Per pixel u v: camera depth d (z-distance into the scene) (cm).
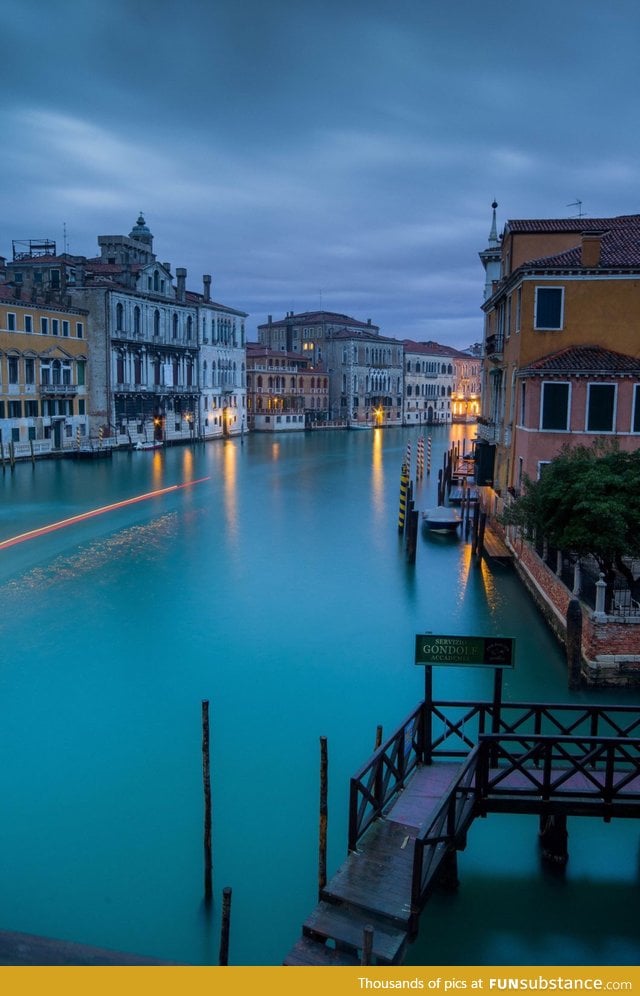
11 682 1658
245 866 1048
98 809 1180
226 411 8350
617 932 934
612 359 2544
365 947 714
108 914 959
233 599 2281
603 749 959
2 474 4925
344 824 1142
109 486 4534
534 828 1134
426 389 11838
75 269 6144
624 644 1562
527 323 2692
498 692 1065
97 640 1917
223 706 1550
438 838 830
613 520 1558
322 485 4806
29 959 659
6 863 1052
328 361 10319
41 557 2766
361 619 2100
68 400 5928
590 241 2617
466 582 2481
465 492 3616
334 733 1438
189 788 1241
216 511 3794
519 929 935
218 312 8012
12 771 1289
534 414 2556
